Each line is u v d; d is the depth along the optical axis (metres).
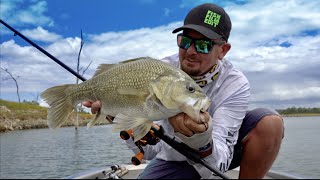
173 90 0.65
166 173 0.88
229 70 0.87
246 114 0.86
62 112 0.84
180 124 0.64
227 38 0.86
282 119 0.80
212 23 0.82
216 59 0.84
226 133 0.78
